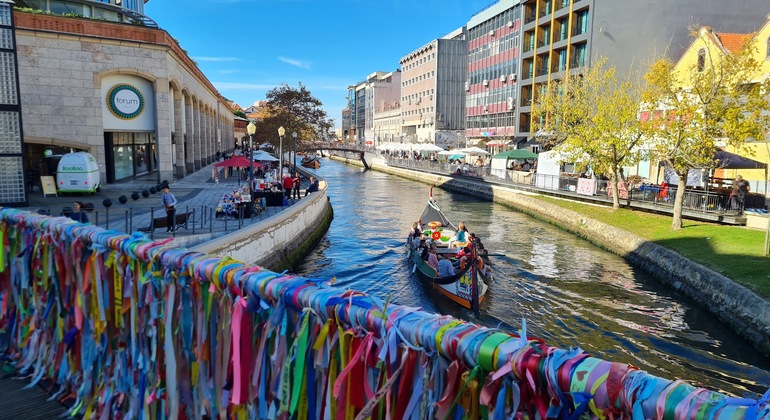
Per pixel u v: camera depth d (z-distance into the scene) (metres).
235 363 2.64
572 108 28.83
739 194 22.00
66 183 24.95
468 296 15.55
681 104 20.95
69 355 4.25
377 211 37.78
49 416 4.04
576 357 1.65
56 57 27.33
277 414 2.57
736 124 19.56
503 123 65.75
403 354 2.04
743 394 10.65
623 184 29.34
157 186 27.70
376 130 124.31
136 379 3.52
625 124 26.98
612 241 23.88
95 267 3.74
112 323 3.71
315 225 26.58
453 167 55.34
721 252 17.36
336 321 2.29
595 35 45.16
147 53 30.00
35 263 4.64
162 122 31.17
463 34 86.50
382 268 20.92
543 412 1.67
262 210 23.08
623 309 15.78
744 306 13.24
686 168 20.95
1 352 5.21
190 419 3.14
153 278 3.25
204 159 52.91
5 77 19.00
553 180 36.34
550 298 16.84
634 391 1.47
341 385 2.28
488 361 1.76
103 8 32.28
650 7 44.84
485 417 1.83
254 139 63.81
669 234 21.11
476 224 31.23
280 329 2.52
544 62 53.94
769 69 26.20
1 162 19.30
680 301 16.42
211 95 59.28
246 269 2.76
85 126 28.55
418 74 94.12
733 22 45.38
